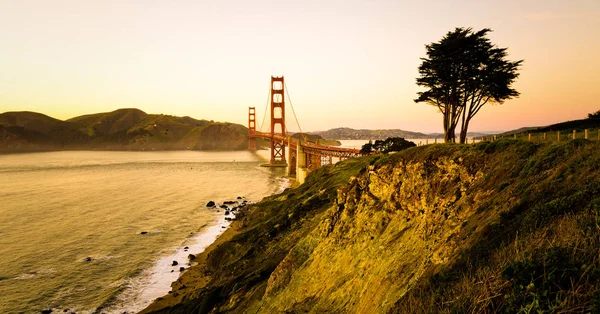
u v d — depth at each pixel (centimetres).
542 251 849
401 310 1102
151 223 7306
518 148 1867
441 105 4038
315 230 3078
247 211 7350
